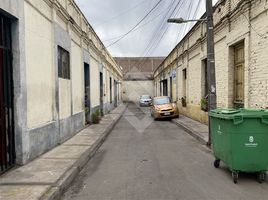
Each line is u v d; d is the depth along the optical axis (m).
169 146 11.91
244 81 11.69
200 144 12.37
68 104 13.53
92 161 9.38
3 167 7.34
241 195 6.00
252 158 6.77
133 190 6.38
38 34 9.55
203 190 6.32
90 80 20.22
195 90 20.91
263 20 9.91
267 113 6.75
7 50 7.71
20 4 7.92
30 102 8.70
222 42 14.42
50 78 10.80
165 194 6.09
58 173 7.21
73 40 14.91
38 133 9.23
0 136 7.29
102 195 6.14
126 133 16.17
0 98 7.37
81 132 15.33
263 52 9.94
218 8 14.67
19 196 5.59
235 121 6.74
